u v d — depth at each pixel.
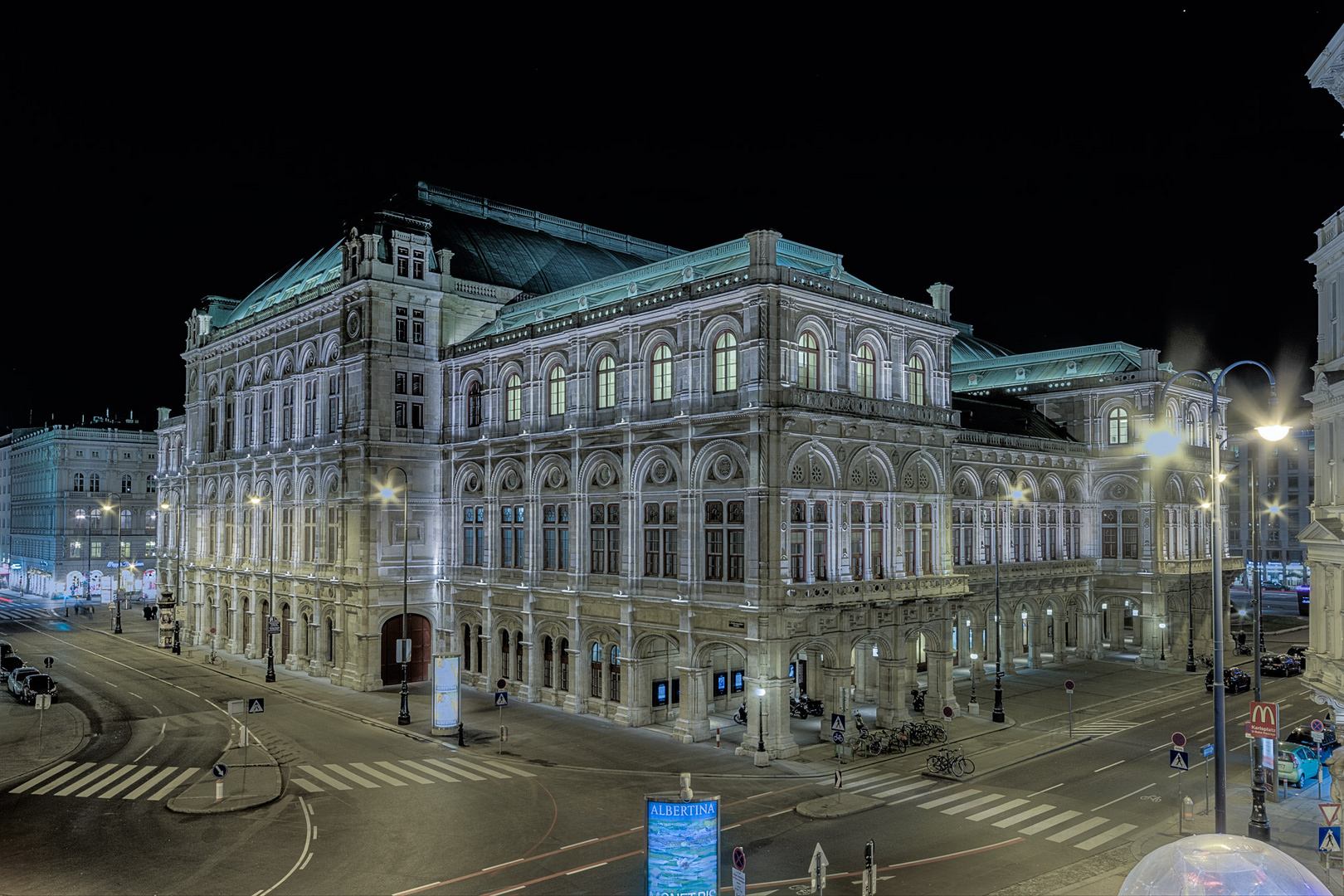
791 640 42.22
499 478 57.94
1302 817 32.78
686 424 45.88
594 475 51.84
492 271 68.31
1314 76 29.95
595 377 52.31
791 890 25.67
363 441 59.28
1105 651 74.44
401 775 38.25
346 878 26.72
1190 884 14.45
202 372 84.00
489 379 59.12
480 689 58.16
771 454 42.44
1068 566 70.00
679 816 22.52
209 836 30.44
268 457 70.69
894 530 48.78
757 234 43.31
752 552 42.41
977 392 82.94
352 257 62.47
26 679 55.31
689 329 46.22
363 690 58.03
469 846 29.44
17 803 34.34
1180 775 38.59
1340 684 28.69
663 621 46.59
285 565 68.12
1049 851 29.03
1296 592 129.75
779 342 43.28
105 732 46.25
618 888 25.86
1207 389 76.00
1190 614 67.38
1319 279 31.58
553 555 53.94
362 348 60.22
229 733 46.06
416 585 60.94
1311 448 130.75
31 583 139.75
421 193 71.88
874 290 49.38
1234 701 54.94
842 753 40.72
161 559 101.19
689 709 44.59
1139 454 70.88
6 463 156.38
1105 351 78.44
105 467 133.38
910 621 48.09
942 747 43.34
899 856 28.55
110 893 25.61
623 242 84.44
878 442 48.09
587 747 43.09
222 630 76.38
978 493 64.69
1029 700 54.97
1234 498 138.38
